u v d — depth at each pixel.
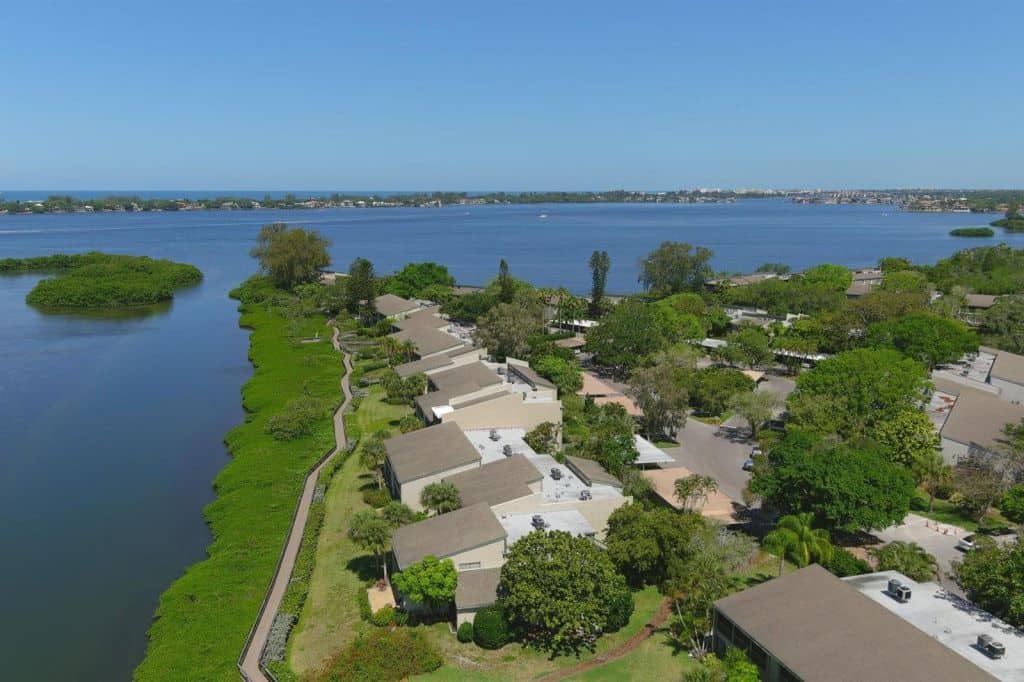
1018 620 44.09
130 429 95.62
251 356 132.75
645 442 81.25
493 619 46.53
